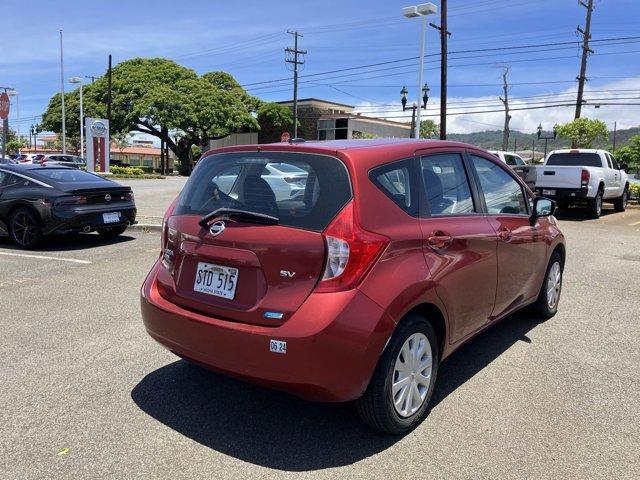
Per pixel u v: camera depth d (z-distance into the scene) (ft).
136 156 331.36
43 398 12.35
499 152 54.29
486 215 13.85
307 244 9.79
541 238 16.75
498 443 10.61
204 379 13.52
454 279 11.75
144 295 12.14
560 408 12.04
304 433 11.02
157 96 154.92
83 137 158.71
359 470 9.71
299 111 183.01
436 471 9.68
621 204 60.03
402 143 12.07
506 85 150.10
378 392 10.21
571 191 49.42
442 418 11.60
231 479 9.43
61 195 29.84
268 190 10.82
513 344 16.08
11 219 30.71
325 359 9.45
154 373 13.82
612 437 10.83
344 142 11.76
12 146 283.59
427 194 11.85
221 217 10.85
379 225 10.23
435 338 11.55
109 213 31.78
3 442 10.52
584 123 92.32
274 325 9.78
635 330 17.34
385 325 9.88
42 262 26.96
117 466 9.78
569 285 23.25
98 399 12.36
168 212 12.64
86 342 15.84
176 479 9.42
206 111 157.89
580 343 16.15
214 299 10.72
